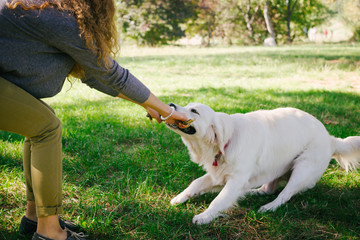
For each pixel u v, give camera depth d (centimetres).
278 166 311
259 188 343
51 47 173
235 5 3697
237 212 282
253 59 1620
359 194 304
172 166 356
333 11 3953
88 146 391
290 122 313
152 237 233
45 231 203
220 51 2405
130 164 351
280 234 241
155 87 827
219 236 242
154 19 3262
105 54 182
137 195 284
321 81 984
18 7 160
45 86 183
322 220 266
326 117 557
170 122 253
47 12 164
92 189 292
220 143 273
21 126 181
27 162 214
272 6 3750
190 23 3972
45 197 197
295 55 1814
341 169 368
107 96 704
